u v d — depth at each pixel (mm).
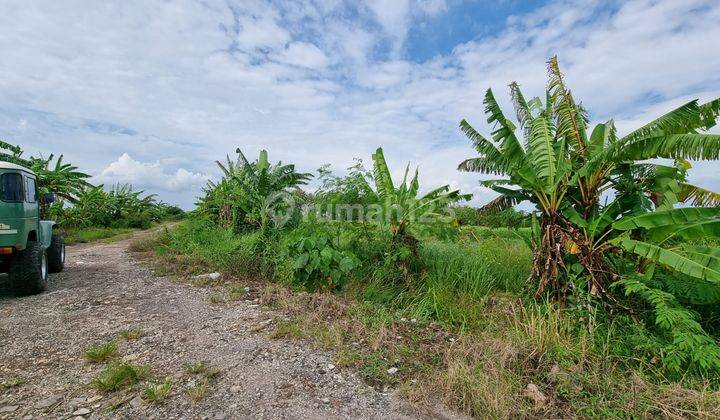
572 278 5098
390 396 3184
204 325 4684
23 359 3637
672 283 5086
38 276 5953
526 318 4613
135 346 3994
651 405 3029
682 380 3453
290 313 5152
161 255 9984
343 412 2912
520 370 3600
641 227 4973
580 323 4582
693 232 4543
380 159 7688
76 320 4789
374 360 3750
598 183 5457
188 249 10336
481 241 8984
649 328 4598
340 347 4047
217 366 3582
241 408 2902
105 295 6047
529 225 6781
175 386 3184
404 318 5219
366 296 5895
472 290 6074
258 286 6660
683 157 4230
